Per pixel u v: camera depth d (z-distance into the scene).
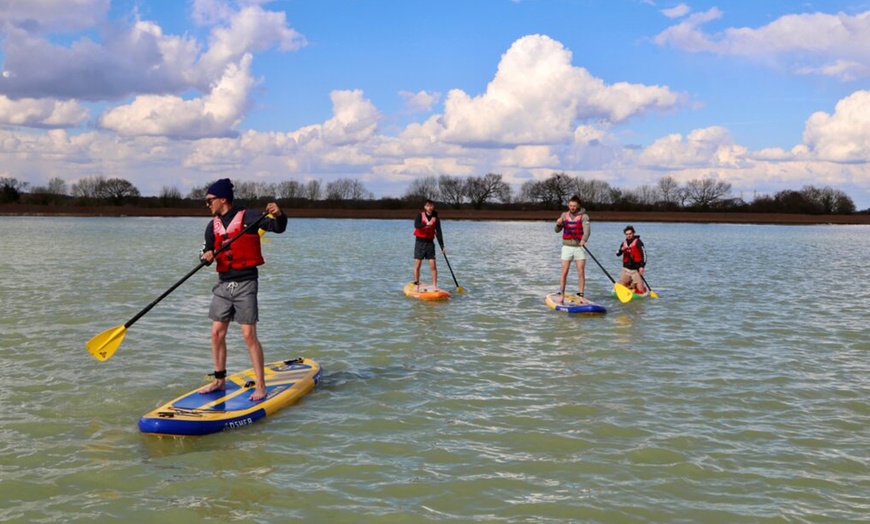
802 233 60.97
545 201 126.88
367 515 4.58
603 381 7.77
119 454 5.53
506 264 22.83
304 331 10.41
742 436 6.05
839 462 5.51
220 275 6.53
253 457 5.50
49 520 4.46
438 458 5.52
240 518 4.52
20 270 18.59
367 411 6.65
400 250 29.19
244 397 6.63
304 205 117.38
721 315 12.41
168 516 4.54
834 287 17.05
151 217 95.19
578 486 5.02
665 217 100.88
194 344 9.36
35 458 5.41
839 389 7.57
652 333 10.59
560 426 6.26
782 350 9.52
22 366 8.04
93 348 6.64
